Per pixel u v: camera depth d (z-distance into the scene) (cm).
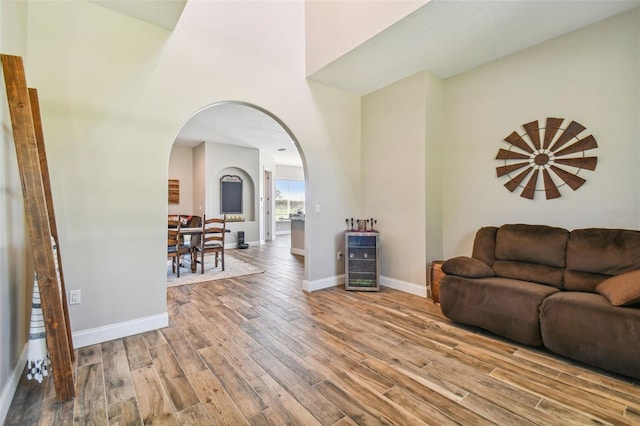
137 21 258
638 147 242
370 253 386
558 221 285
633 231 227
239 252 723
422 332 260
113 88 247
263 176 906
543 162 294
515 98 313
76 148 233
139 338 248
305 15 377
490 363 208
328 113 402
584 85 268
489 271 275
